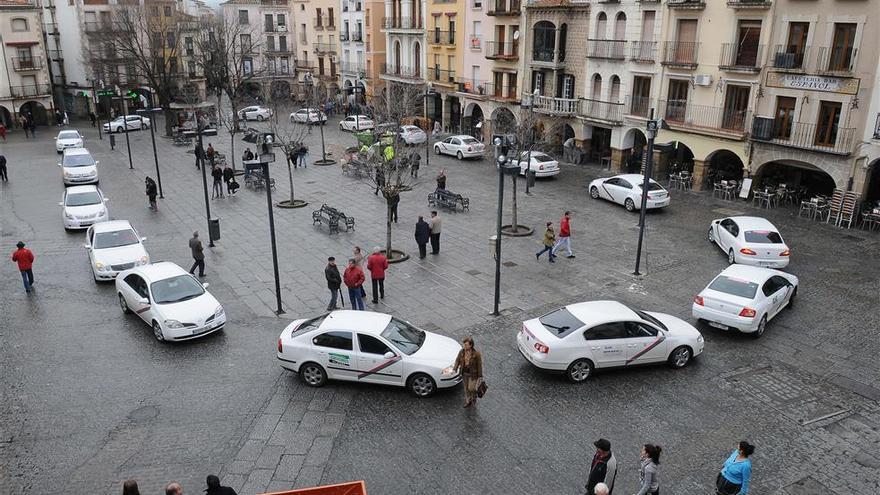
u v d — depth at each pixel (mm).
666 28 29609
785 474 10055
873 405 12023
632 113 32125
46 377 12820
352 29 59562
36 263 19906
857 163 23266
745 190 27047
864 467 10258
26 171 34812
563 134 37750
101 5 56312
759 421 11445
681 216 25125
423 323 15570
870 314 16016
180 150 42062
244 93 64938
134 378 12820
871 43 22266
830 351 14117
